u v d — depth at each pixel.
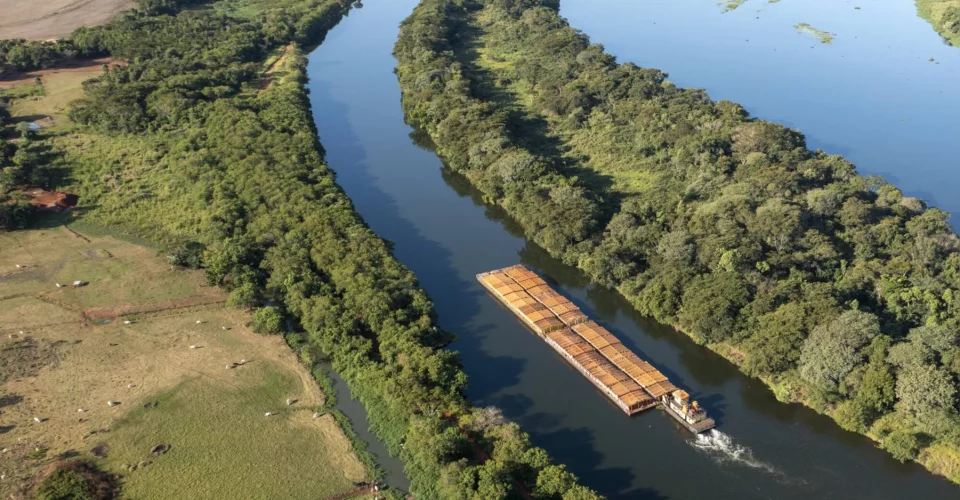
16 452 130.88
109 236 199.38
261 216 195.62
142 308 171.62
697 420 144.50
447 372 145.12
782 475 134.25
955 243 178.75
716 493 130.88
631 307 182.12
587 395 153.25
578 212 196.50
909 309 155.88
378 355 155.00
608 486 131.38
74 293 175.75
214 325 167.62
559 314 174.62
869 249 178.50
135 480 126.94
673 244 178.50
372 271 174.00
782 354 149.00
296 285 168.12
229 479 127.94
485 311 179.62
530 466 125.62
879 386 135.38
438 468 125.94
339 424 141.00
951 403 128.50
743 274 168.62
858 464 136.12
